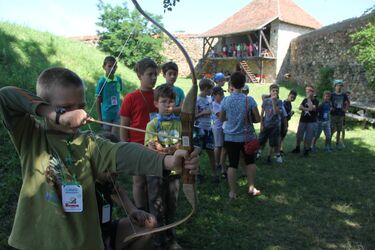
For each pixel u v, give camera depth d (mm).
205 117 5039
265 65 26172
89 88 8898
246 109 4344
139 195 3156
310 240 3590
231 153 4480
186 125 1497
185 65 28016
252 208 4305
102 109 5086
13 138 1564
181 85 18578
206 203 4359
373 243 3578
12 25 10711
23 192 1586
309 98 7117
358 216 4215
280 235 3672
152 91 3303
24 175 1597
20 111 1465
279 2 26547
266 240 3553
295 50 23109
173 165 1476
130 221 2008
